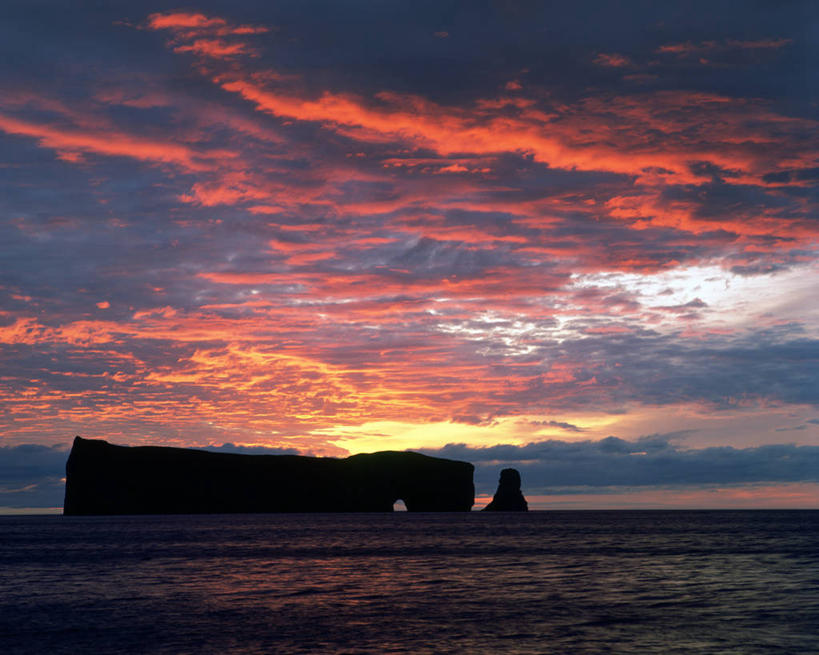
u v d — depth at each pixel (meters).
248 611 47.91
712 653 34.84
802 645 36.47
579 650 35.66
